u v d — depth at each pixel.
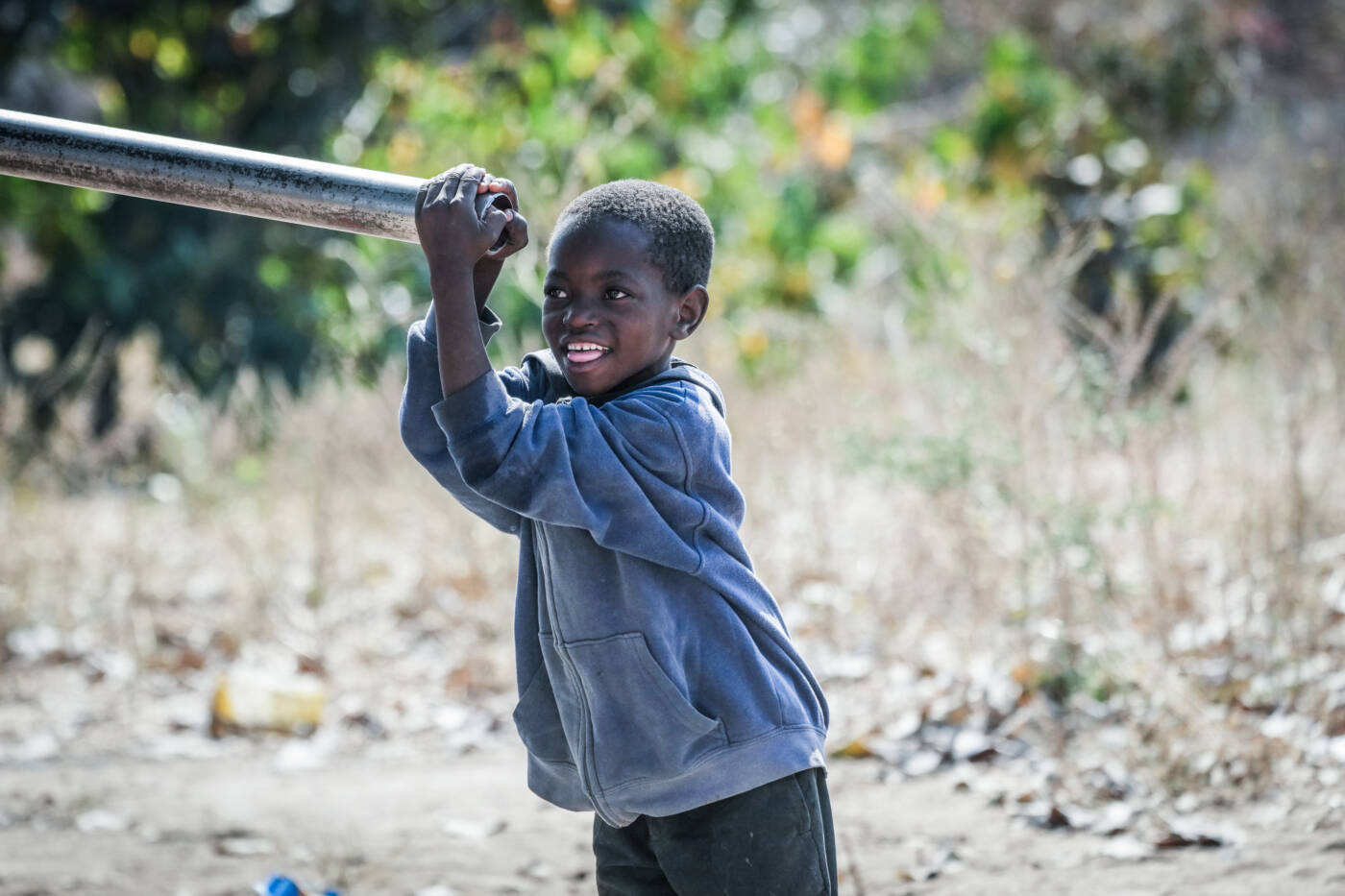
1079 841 6.55
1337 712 7.45
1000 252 10.99
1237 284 10.61
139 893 6.39
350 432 11.98
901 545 10.03
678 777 3.92
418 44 21.12
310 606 10.98
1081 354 9.11
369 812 7.50
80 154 3.97
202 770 8.42
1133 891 5.91
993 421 8.85
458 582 10.77
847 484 11.02
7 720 9.41
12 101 23.08
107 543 12.23
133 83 20.94
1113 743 7.50
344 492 11.91
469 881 6.48
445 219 3.75
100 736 9.11
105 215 20.20
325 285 19.78
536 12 19.67
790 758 3.97
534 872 6.57
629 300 3.92
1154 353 13.71
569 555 3.96
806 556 10.36
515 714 4.27
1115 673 7.96
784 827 3.97
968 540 8.88
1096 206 15.53
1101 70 22.25
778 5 26.72
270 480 12.58
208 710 9.55
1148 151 19.06
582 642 3.97
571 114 15.34
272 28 20.31
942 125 21.55
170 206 20.19
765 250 16.53
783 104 22.44
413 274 15.11
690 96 18.20
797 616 9.69
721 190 17.20
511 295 12.86
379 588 11.53
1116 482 9.19
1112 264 14.45
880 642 9.30
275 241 20.00
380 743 8.88
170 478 13.56
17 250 20.14
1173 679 7.48
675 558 3.90
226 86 21.09
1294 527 8.52
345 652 10.43
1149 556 8.38
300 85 20.80
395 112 18.31
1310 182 14.34
